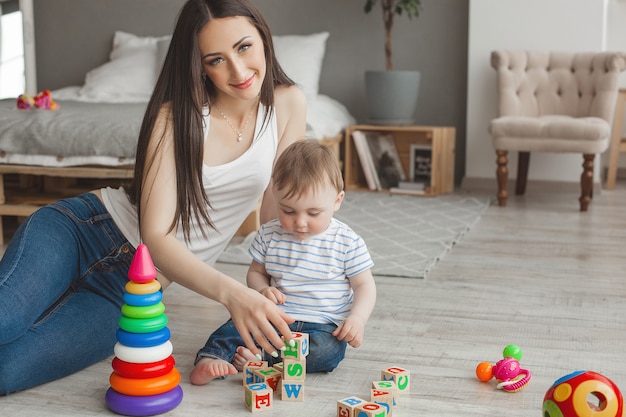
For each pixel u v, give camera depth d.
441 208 3.93
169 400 1.49
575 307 2.26
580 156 4.46
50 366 1.61
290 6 4.98
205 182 1.73
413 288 2.47
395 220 3.62
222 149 1.76
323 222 1.66
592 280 2.57
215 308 2.22
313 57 4.75
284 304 1.72
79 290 1.77
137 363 1.47
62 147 3.02
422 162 4.54
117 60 4.93
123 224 1.78
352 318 1.64
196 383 1.64
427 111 4.85
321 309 1.71
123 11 5.29
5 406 1.53
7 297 1.53
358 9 4.88
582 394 1.30
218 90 1.75
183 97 1.62
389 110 4.54
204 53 1.60
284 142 1.91
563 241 3.19
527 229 3.43
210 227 1.84
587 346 1.92
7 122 3.07
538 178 4.55
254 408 1.50
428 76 4.82
